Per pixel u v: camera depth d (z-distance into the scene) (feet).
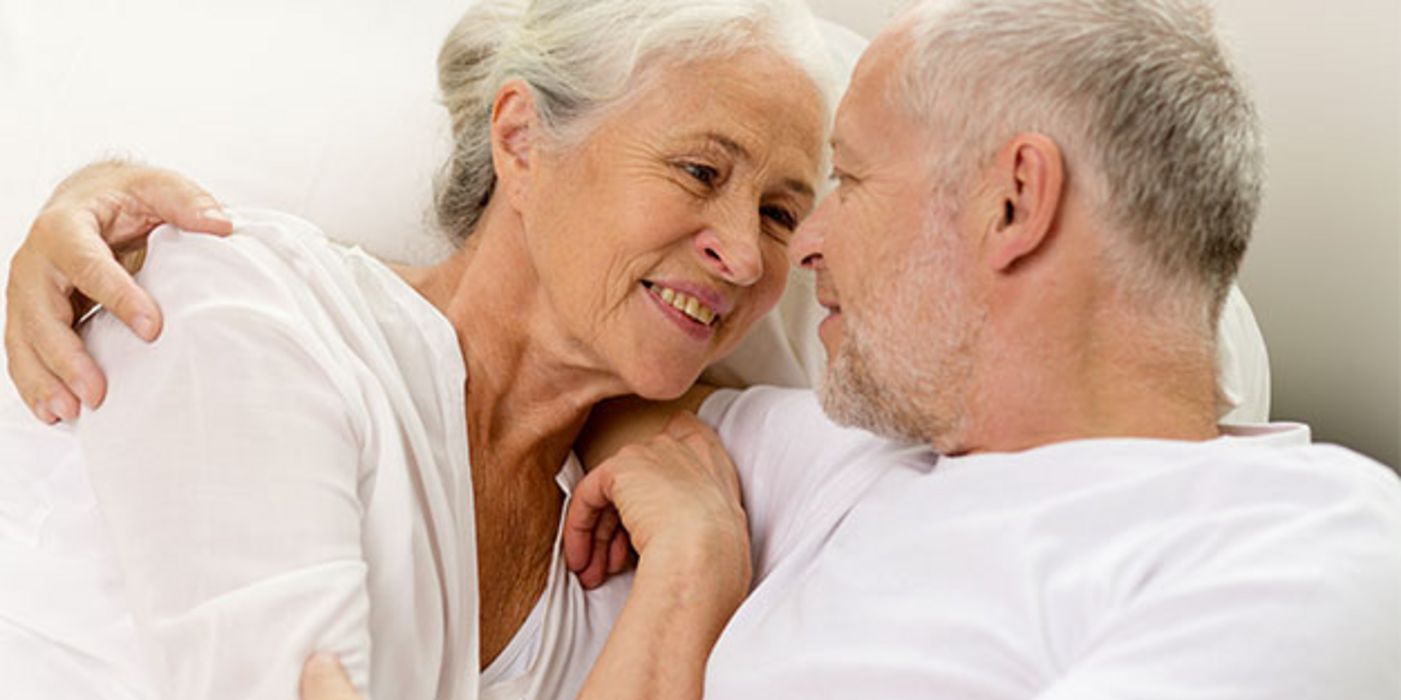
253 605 3.87
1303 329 7.38
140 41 6.45
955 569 3.94
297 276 4.47
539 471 5.05
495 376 4.87
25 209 6.26
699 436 5.19
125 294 4.17
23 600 4.39
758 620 4.42
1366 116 6.82
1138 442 3.89
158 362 4.11
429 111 6.52
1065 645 3.65
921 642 3.87
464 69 5.07
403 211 6.41
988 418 4.20
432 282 5.01
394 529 4.35
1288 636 3.30
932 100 4.13
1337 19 6.78
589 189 4.65
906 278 4.20
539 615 4.94
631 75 4.58
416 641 4.44
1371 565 3.44
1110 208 3.93
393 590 4.35
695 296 4.71
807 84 4.74
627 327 4.73
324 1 6.69
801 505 4.88
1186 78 3.95
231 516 3.96
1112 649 3.41
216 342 4.09
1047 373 4.08
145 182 4.58
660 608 4.49
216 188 6.34
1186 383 4.03
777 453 5.15
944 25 4.13
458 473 4.67
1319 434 7.50
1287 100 7.02
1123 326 4.01
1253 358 6.28
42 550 4.48
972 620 3.79
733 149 4.62
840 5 7.50
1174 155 3.92
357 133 6.45
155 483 4.00
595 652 4.99
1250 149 4.08
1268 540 3.51
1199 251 4.00
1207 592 3.41
